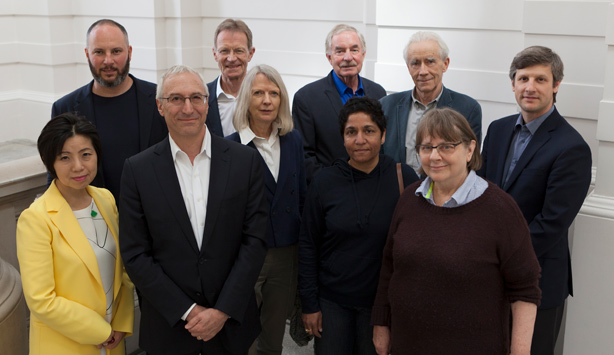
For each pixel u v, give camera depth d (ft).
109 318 7.50
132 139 9.16
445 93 9.25
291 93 15.99
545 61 7.84
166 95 7.17
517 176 8.07
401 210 7.02
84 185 7.18
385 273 7.31
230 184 7.35
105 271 7.41
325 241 8.13
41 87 19.70
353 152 7.82
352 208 7.80
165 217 7.17
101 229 7.49
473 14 11.12
